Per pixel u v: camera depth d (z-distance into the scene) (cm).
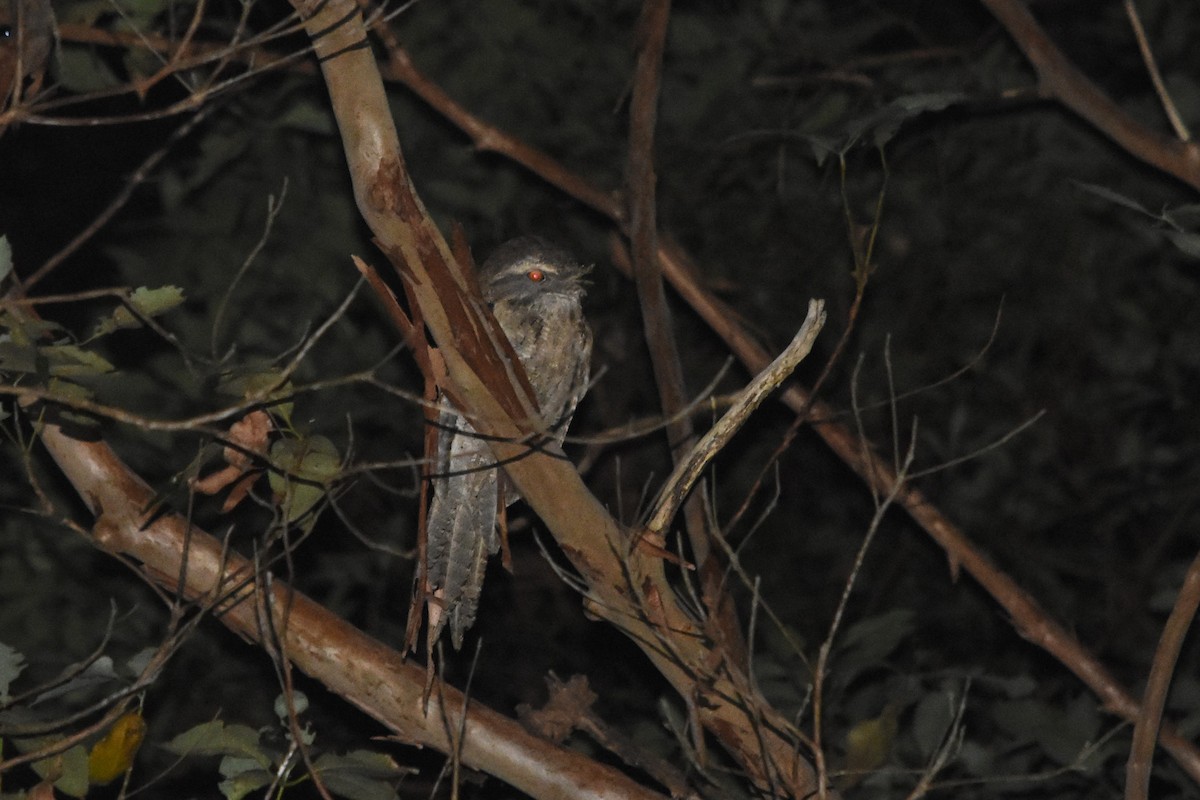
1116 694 834
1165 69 1253
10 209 1174
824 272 1262
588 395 1251
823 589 1295
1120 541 1313
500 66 1148
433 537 748
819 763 530
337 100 503
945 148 1259
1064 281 1309
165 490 564
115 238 1134
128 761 579
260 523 1048
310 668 623
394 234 518
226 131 1028
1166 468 1301
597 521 577
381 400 1155
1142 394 1288
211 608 612
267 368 549
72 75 740
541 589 1256
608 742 656
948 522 856
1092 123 790
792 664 896
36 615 1053
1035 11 1368
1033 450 1301
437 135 1150
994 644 1239
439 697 616
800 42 1165
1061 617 1266
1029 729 858
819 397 888
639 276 806
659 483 1259
